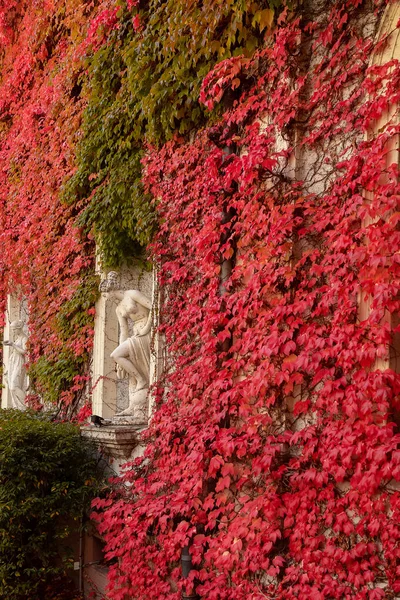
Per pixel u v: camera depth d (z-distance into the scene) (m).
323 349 4.65
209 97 6.11
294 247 5.09
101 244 8.27
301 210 5.11
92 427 7.32
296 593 4.64
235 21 5.45
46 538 7.17
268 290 5.22
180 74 6.32
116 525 6.64
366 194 4.61
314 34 5.24
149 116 6.76
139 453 7.04
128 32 7.55
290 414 5.07
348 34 4.91
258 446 5.07
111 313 8.77
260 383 5.00
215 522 5.50
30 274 10.97
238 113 5.64
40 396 10.49
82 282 9.09
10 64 13.13
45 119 11.04
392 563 4.14
